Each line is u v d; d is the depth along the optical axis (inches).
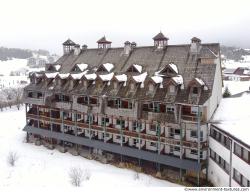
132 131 2089.1
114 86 2149.4
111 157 2229.3
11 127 3171.8
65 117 2513.5
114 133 2159.2
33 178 1916.8
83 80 2300.7
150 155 1988.2
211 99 1835.6
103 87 2204.7
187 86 1860.2
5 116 3735.2
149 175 1959.9
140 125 2074.3
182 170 1927.9
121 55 2406.5
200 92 1812.3
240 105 1859.0
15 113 3919.8
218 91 1975.9
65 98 2480.3
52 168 2082.9
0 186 1801.2
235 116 1765.5
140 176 1943.9
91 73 2374.5
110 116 2161.7
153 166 2052.2
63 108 2402.8
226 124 1697.8
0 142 2682.1
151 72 2110.0
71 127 2492.6
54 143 2578.7
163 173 1947.6
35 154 2378.2
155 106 1993.1
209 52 1920.5
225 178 1612.9
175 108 1852.9
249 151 1362.0
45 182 1850.4
